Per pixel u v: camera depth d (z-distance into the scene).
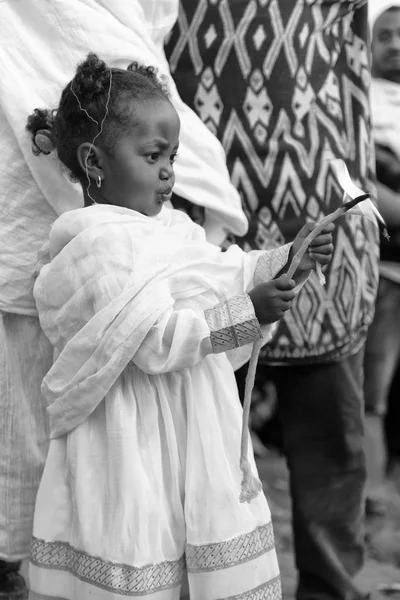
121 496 2.62
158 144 2.78
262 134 3.67
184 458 2.72
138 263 2.66
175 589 2.69
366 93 3.89
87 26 3.07
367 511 5.51
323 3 3.70
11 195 3.09
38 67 3.07
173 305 2.71
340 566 3.89
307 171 3.69
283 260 2.81
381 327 6.03
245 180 3.68
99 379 2.62
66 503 2.75
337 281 3.75
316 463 3.91
